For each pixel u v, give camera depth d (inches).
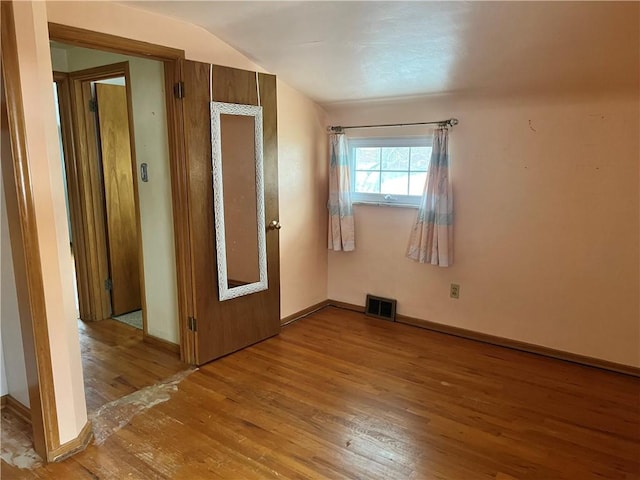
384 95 135.3
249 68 125.0
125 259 155.8
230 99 115.0
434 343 134.1
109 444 86.2
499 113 122.8
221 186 115.8
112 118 146.3
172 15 102.6
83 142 141.3
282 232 142.4
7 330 90.4
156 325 131.7
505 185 125.0
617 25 85.1
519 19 87.7
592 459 82.3
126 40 97.4
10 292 86.5
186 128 107.3
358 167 155.2
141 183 125.5
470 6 85.7
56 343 79.7
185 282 115.6
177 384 109.2
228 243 121.6
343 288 163.6
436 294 142.3
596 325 117.3
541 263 122.9
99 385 108.7
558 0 80.5
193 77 106.9
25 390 91.0
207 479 77.1
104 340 135.8
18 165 71.6
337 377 113.0
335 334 140.6
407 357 124.4
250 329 129.8
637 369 113.3
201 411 97.5
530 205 122.2
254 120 121.5
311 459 82.2
